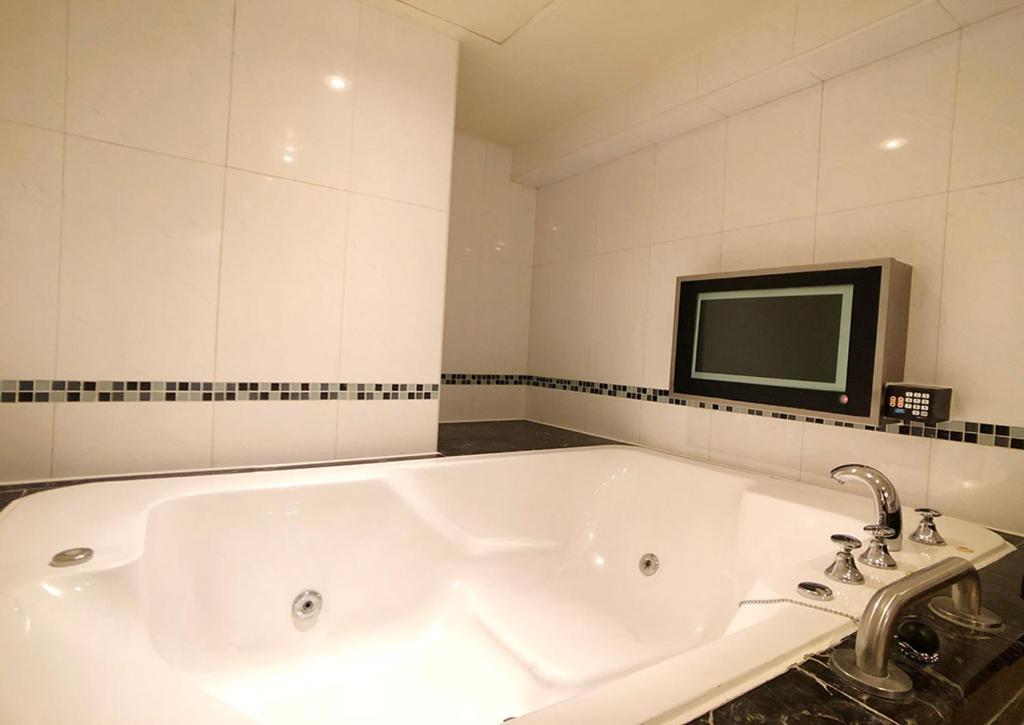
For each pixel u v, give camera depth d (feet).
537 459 5.22
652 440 6.22
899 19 3.73
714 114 5.49
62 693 1.70
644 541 5.09
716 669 1.77
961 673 1.83
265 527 3.74
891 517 3.00
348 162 4.74
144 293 3.98
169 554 3.29
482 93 6.29
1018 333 3.52
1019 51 3.53
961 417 3.77
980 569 2.89
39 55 3.59
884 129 4.25
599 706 1.55
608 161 7.02
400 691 3.67
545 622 4.33
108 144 3.81
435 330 5.29
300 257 4.56
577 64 5.58
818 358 4.23
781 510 4.04
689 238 5.90
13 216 3.57
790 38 4.39
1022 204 3.51
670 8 4.60
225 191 4.23
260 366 4.43
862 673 1.77
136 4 3.85
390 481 4.33
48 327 3.70
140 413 4.00
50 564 2.47
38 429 3.70
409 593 4.33
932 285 3.93
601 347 7.03
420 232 5.14
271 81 4.36
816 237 4.70
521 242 8.23
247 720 1.67
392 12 4.84
